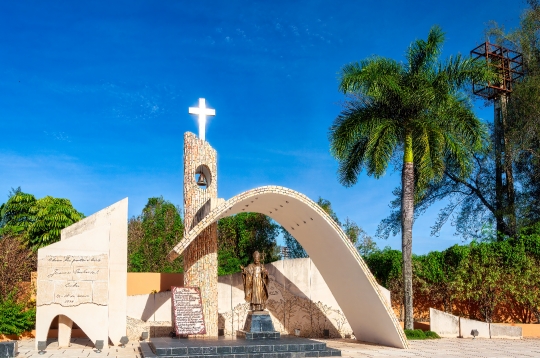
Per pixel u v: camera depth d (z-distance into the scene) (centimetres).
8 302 2125
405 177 2228
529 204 2980
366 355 1616
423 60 2241
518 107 2969
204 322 1933
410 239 2197
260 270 1967
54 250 1805
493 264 2400
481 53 3262
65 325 1825
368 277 1781
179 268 3425
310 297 2366
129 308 2191
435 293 2564
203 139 2138
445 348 1802
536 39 3256
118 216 1973
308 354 1614
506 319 2489
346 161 2316
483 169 3234
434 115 2212
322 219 1777
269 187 1788
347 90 2136
